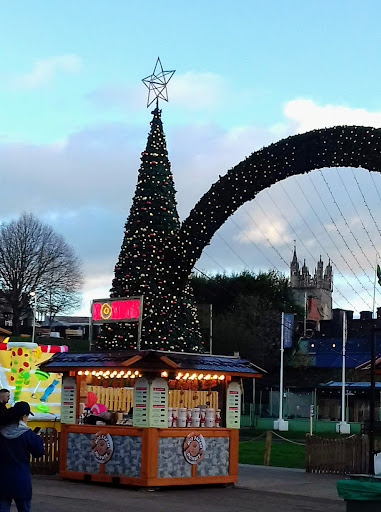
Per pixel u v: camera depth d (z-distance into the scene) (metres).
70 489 15.84
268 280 76.25
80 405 18.45
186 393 23.36
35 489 15.66
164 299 32.25
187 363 16.56
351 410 56.50
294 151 25.20
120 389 23.88
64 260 79.94
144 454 16.11
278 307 74.94
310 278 110.62
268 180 26.30
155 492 15.94
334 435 42.25
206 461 17.06
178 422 16.84
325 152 24.64
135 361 16.06
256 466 23.05
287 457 27.31
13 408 9.55
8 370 21.03
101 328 33.69
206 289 75.19
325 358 64.88
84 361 17.28
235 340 66.62
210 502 14.76
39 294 77.25
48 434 18.92
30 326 90.31
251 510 13.88
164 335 32.12
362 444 20.66
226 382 17.78
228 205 27.91
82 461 17.30
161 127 34.66
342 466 20.78
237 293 74.62
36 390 21.06
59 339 75.25
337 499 15.88
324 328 69.81
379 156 23.64
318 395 58.53
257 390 63.69
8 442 9.38
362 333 65.81
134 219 33.50
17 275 76.00
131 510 13.17
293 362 65.62
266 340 67.50
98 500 14.33
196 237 29.78
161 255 32.59
